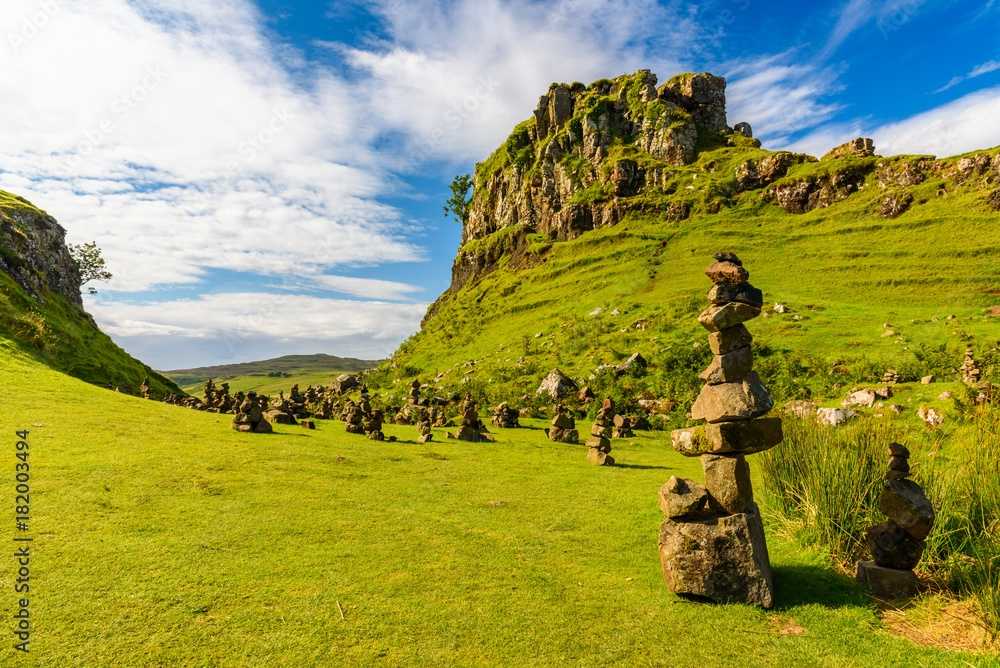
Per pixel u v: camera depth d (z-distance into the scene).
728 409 8.43
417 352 99.88
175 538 9.50
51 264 66.62
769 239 91.88
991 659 6.48
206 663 6.09
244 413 21.67
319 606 7.50
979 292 58.09
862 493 10.21
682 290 76.81
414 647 6.65
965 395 22.41
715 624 7.54
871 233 84.00
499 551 9.98
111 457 14.44
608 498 14.37
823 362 42.72
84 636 6.43
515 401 50.00
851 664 6.57
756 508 8.95
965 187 84.31
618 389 46.91
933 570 8.91
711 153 126.06
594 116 139.00
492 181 159.75
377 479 15.21
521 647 6.79
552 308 92.12
